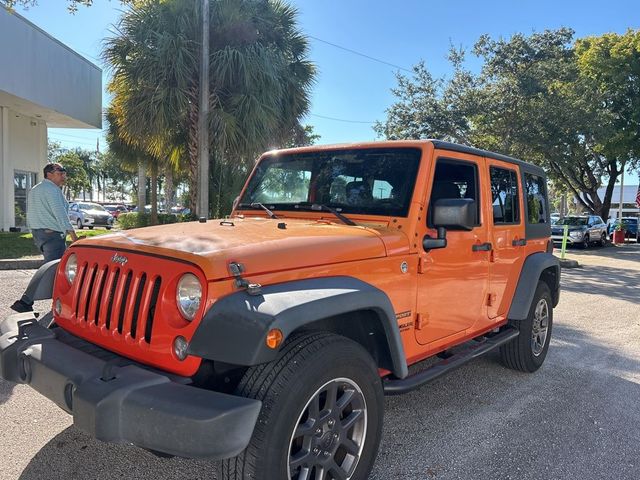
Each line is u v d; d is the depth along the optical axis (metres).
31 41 16.31
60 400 2.37
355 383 2.59
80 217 28.70
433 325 3.45
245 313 2.17
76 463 3.02
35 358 2.54
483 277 4.02
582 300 9.43
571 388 4.61
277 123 12.78
